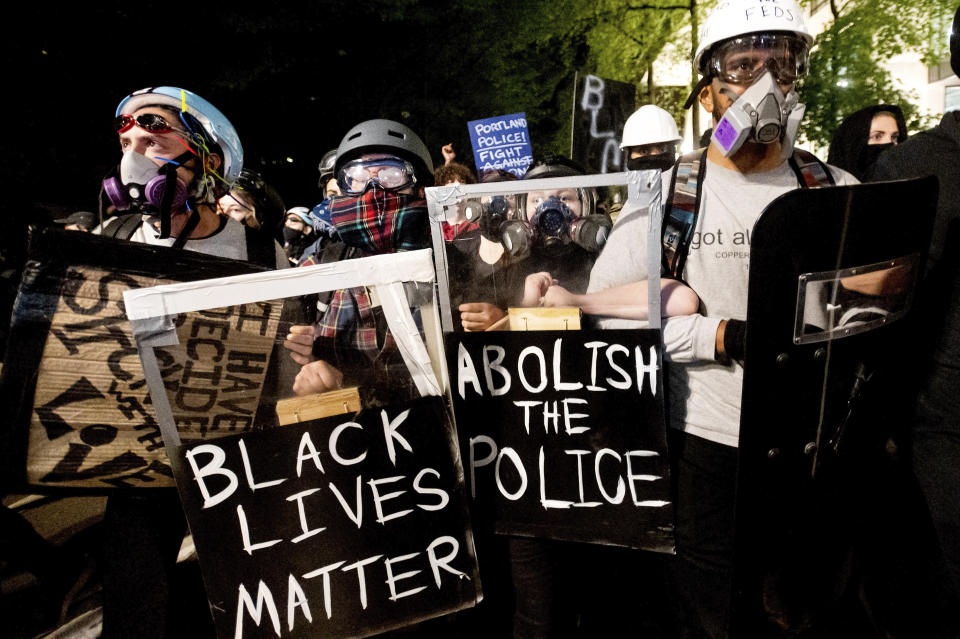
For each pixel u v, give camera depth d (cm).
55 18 516
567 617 200
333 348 122
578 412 136
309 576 124
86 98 539
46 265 113
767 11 131
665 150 354
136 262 118
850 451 139
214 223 158
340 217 191
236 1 621
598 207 142
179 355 115
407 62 846
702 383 141
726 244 138
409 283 119
